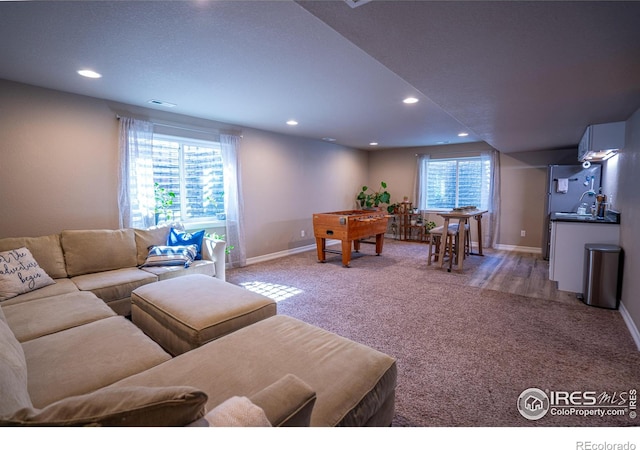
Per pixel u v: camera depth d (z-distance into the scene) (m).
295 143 6.12
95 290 2.64
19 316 1.91
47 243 2.89
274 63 2.63
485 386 1.96
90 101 3.53
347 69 2.76
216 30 2.10
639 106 2.88
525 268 4.91
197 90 3.32
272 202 5.72
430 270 4.82
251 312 2.03
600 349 2.41
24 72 2.81
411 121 4.76
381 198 7.70
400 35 1.62
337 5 1.36
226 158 4.89
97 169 3.60
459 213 4.86
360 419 1.17
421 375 2.08
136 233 3.55
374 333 2.69
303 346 1.50
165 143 4.36
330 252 5.62
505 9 1.37
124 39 2.21
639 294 2.58
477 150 6.78
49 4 1.79
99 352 1.50
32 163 3.17
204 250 3.77
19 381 1.04
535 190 6.20
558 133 4.34
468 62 1.96
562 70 2.07
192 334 1.79
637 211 2.79
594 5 1.33
